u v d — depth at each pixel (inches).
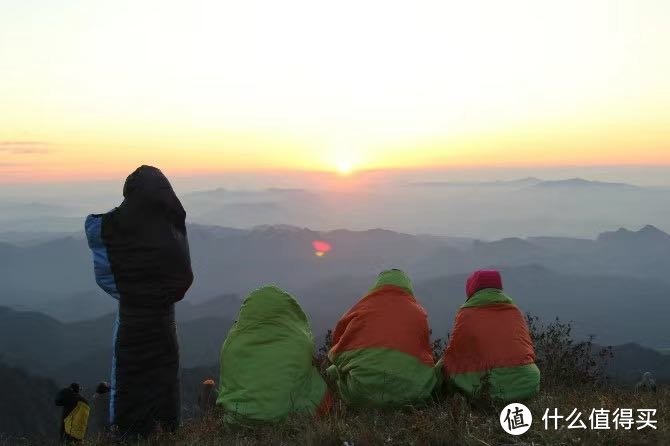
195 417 358.3
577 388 376.2
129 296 290.5
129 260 288.2
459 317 297.3
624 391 353.4
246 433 254.8
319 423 232.5
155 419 291.4
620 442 202.5
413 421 234.8
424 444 206.2
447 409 247.4
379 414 264.2
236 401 263.9
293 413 259.3
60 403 380.8
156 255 288.4
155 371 292.7
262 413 258.7
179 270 295.0
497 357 280.2
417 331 287.4
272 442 227.5
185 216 306.5
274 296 287.6
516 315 296.2
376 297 296.7
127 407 290.8
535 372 281.4
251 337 277.0
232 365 274.7
